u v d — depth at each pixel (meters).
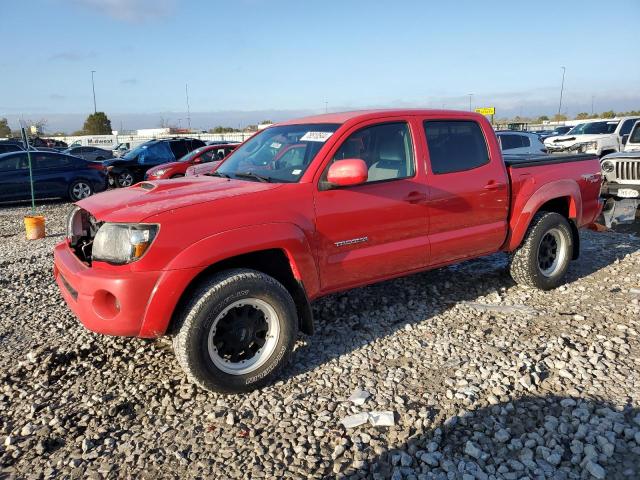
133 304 3.19
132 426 3.22
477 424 3.10
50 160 15.36
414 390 3.51
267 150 4.48
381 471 2.73
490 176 4.84
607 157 9.64
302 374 3.78
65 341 4.46
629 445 2.85
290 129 4.58
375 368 3.83
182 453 2.93
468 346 4.14
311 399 3.43
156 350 4.23
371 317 4.80
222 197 3.53
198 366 3.31
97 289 3.27
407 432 3.03
